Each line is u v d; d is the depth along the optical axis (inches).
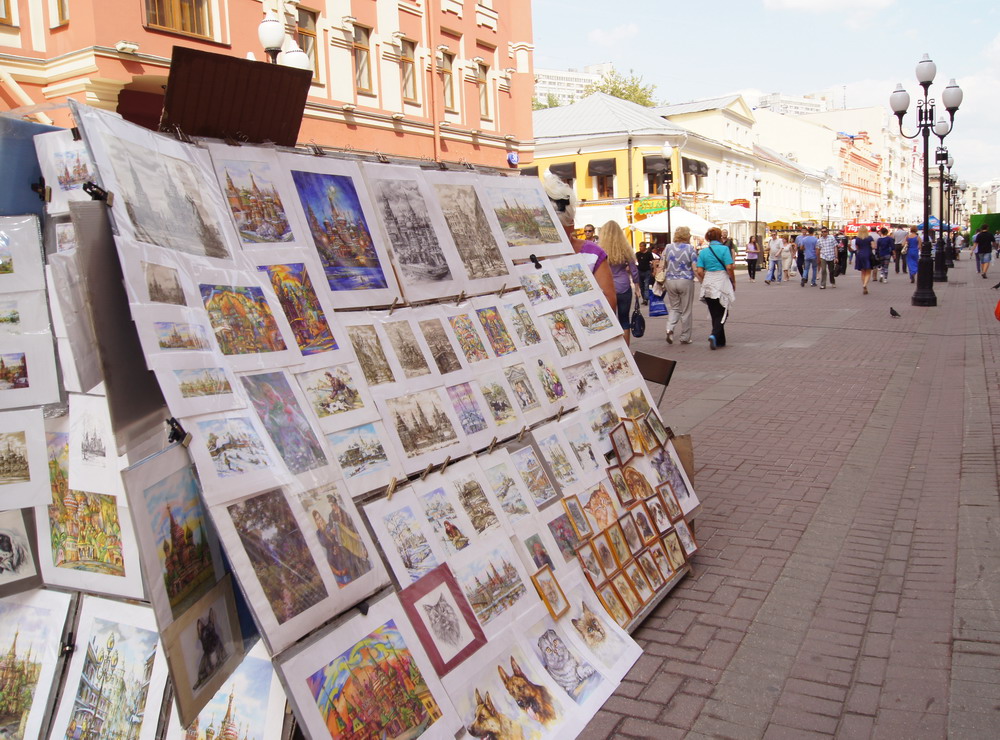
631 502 166.7
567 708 121.6
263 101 117.5
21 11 453.1
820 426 313.6
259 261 111.4
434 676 105.3
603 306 191.0
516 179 185.0
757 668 139.2
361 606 101.2
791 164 2891.2
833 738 118.8
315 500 101.0
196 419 89.9
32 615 106.1
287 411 104.3
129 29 459.2
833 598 165.3
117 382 87.6
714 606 163.2
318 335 115.5
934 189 4183.1
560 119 1740.9
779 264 1245.7
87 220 84.3
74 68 451.2
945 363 443.8
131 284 85.8
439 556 116.8
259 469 95.0
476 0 836.0
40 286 103.6
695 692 132.0
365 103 684.1
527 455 144.9
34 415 103.3
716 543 197.5
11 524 104.8
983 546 186.4
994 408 325.1
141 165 95.0
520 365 154.4
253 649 100.7
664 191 1664.6
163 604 84.6
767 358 484.7
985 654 139.6
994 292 923.4
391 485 114.4
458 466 128.9
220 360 98.0
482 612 119.3
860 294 941.2
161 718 97.8
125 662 100.7
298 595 93.1
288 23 590.2
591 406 169.5
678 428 317.4
